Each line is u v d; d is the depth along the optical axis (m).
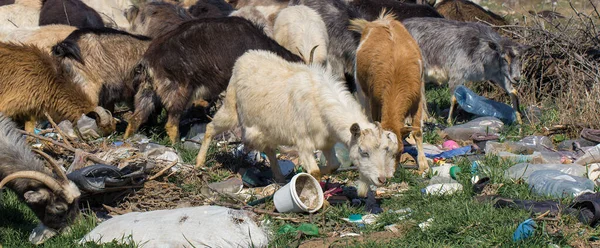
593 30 11.60
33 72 9.23
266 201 7.60
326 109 7.15
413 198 7.56
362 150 6.64
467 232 6.47
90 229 6.71
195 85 9.80
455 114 11.38
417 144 8.68
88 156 7.85
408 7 12.98
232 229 6.34
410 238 6.47
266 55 8.05
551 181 7.50
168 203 7.55
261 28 10.08
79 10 13.68
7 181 6.18
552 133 10.05
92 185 7.20
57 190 6.50
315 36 11.02
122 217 6.71
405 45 8.83
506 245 6.14
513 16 19.39
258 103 7.79
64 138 8.52
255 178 8.41
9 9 13.91
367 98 9.41
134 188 7.64
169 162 8.23
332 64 11.58
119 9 15.82
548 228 6.48
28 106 9.28
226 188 8.11
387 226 6.82
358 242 6.45
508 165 8.45
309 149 7.47
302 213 7.17
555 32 11.95
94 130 9.49
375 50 8.90
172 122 9.80
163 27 11.93
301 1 11.98
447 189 7.69
